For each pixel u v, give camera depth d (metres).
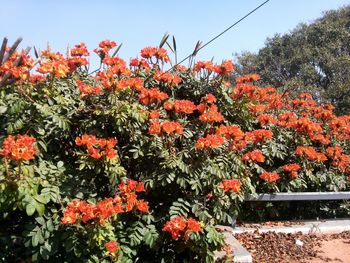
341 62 23.52
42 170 3.63
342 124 7.63
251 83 6.54
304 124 6.62
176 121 4.68
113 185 3.84
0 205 3.22
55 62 3.84
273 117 6.79
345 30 25.58
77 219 3.34
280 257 5.27
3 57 3.61
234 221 5.97
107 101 4.28
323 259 5.29
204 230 3.96
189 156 4.25
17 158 3.11
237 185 4.25
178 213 3.98
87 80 4.79
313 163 6.85
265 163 6.51
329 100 20.27
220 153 4.66
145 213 3.98
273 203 6.57
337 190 6.82
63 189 3.65
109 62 4.58
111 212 3.37
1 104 3.71
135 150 4.16
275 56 27.75
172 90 5.14
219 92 5.41
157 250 4.11
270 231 6.07
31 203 3.17
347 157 7.01
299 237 6.02
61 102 3.91
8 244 3.63
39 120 3.79
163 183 4.00
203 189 4.25
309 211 6.93
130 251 3.76
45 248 3.39
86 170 3.98
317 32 26.44
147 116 4.33
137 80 4.38
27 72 3.77
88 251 3.51
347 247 5.78
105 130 4.27
